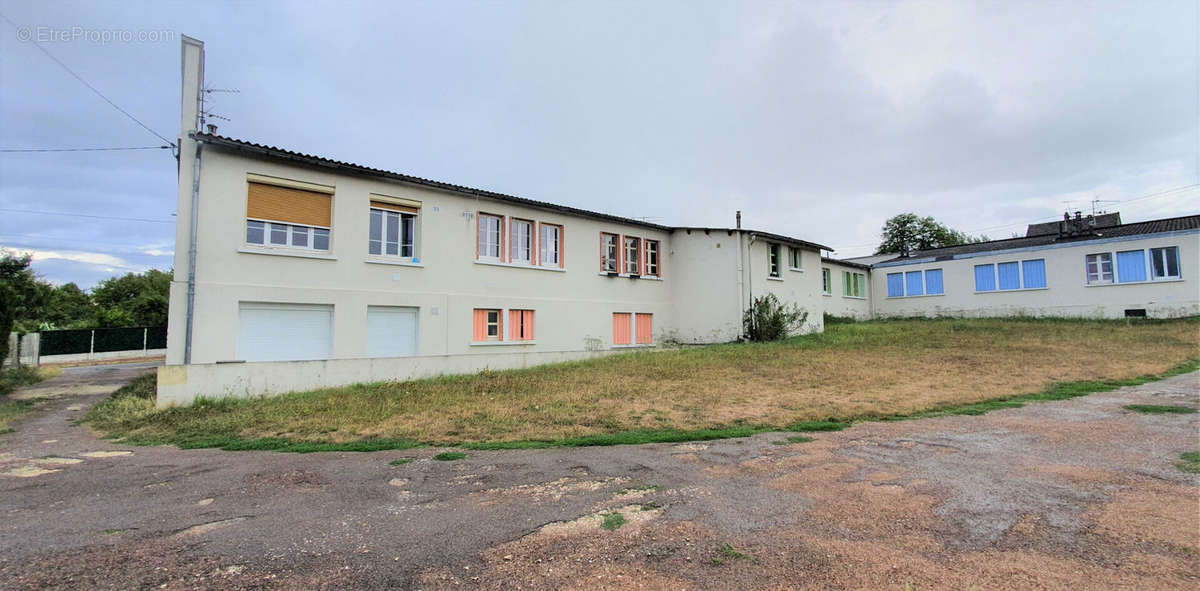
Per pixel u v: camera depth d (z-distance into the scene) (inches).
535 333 731.4
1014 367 549.6
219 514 189.6
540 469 240.8
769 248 934.4
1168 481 195.2
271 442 313.1
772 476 218.4
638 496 197.8
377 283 596.1
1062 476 205.2
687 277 892.6
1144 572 130.1
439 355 590.2
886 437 283.6
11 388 647.8
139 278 2153.1
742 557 144.9
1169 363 554.9
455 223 663.1
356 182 588.7
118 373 914.7
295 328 546.0
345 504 198.2
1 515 191.8
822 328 1024.2
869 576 132.2
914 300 1305.4
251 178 523.8
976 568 134.6
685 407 387.9
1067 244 1078.4
